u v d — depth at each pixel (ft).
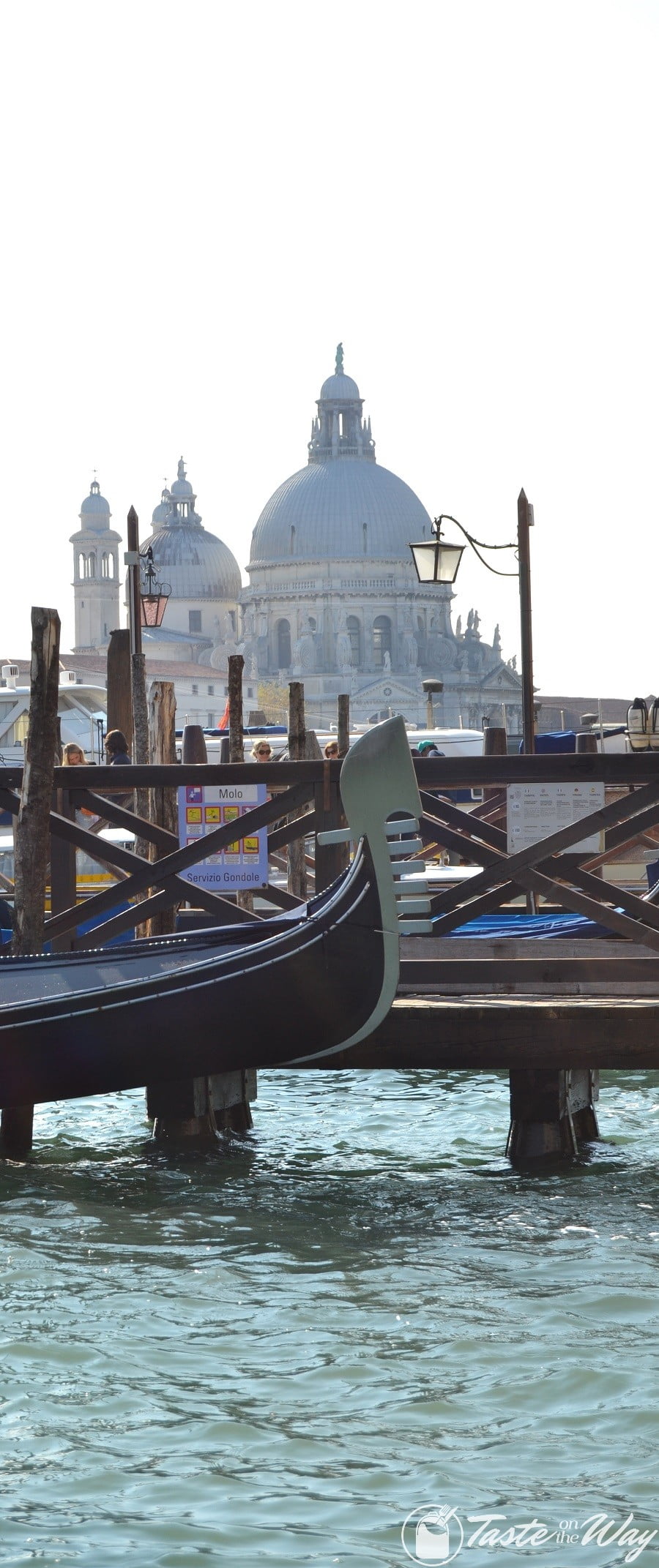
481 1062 43.37
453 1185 43.68
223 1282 35.32
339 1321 32.81
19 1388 29.55
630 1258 36.60
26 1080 43.24
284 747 120.67
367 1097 57.67
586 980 44.16
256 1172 45.60
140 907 47.50
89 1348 31.40
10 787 48.14
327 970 42.01
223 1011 42.57
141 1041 42.75
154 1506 25.02
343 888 42.14
